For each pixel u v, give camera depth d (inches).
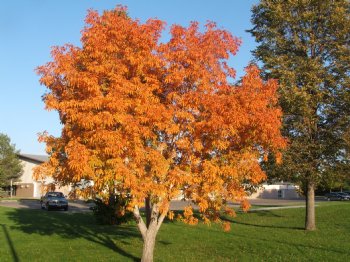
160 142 438.3
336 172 780.0
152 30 434.9
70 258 531.8
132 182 376.5
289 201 2340.1
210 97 415.5
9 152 2566.4
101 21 437.7
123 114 385.7
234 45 464.1
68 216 1139.9
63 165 424.2
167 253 574.9
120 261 512.7
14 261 513.7
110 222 907.4
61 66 422.3
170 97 429.4
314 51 831.7
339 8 789.9
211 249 606.5
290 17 809.5
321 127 811.4
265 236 740.0
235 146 453.7
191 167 434.6
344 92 763.4
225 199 466.0
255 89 442.9
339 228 842.2
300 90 757.3
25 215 1179.3
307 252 576.4
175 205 1681.8
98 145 385.7
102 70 405.1
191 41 442.9
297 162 771.4
